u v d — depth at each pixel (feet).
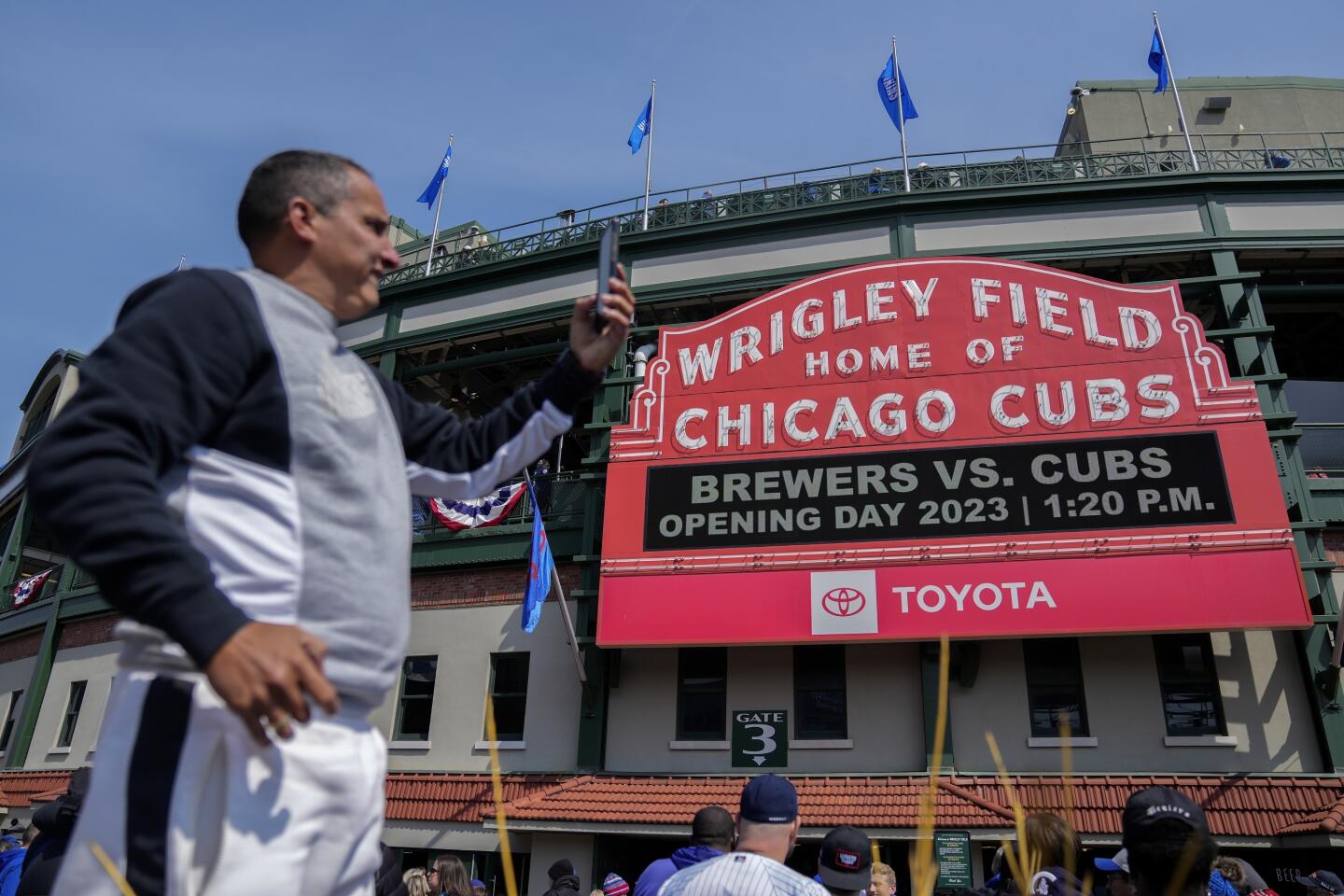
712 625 50.01
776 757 49.49
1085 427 49.39
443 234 95.96
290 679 3.58
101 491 3.69
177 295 4.39
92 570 3.67
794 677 51.19
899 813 43.34
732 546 51.57
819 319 55.57
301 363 4.55
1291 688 45.37
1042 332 51.93
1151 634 46.24
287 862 3.92
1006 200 58.13
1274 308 62.03
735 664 52.21
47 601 81.15
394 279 73.56
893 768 47.91
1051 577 46.91
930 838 4.80
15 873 20.45
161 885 3.68
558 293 65.26
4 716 80.89
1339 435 51.78
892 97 65.10
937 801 43.98
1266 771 43.93
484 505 60.70
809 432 53.06
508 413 6.48
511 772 52.80
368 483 4.62
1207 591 44.86
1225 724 45.11
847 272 56.24
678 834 45.37
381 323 70.69
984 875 42.32
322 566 4.30
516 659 56.39
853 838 15.12
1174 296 50.78
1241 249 55.16
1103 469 48.34
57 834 12.92
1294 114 85.56
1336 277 60.34
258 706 3.53
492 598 58.29
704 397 55.62
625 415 59.16
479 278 67.97
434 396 77.15
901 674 49.70
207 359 4.21
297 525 4.29
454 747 55.06
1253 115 85.40
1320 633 45.39
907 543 49.32
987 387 51.49
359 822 4.33
